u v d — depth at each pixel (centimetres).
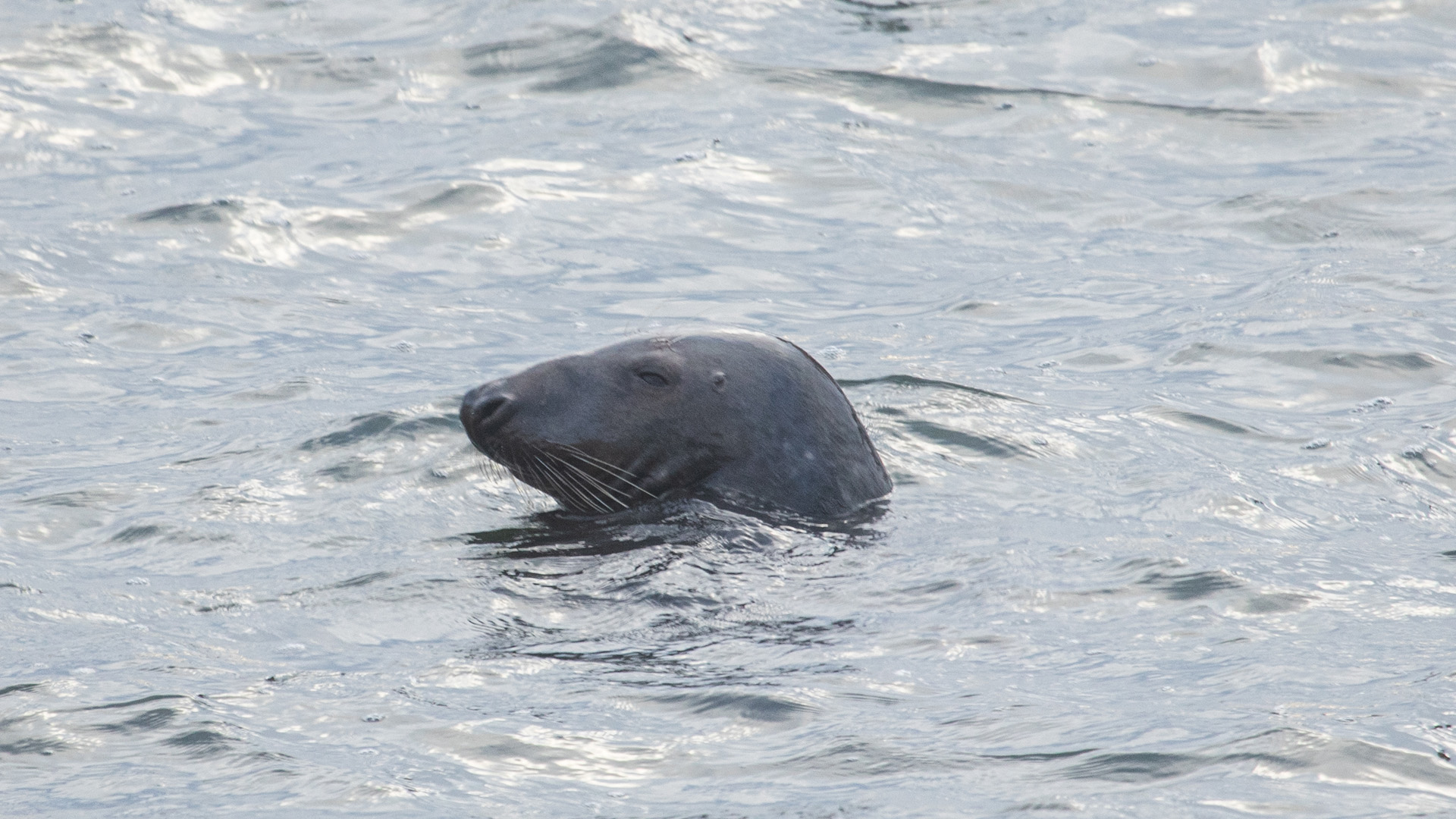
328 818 1426
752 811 1418
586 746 1562
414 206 4250
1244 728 1552
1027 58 5484
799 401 2425
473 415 2383
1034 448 2708
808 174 4544
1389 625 1886
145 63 5288
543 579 2078
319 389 3086
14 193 4297
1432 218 4122
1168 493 2461
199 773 1518
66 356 3284
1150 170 4594
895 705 1647
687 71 5325
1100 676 1720
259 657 1822
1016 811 1404
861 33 5738
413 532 2322
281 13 5838
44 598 2038
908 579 2069
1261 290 3659
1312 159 4634
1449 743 1510
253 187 4347
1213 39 5650
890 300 3694
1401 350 3203
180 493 2498
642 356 2428
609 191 4388
